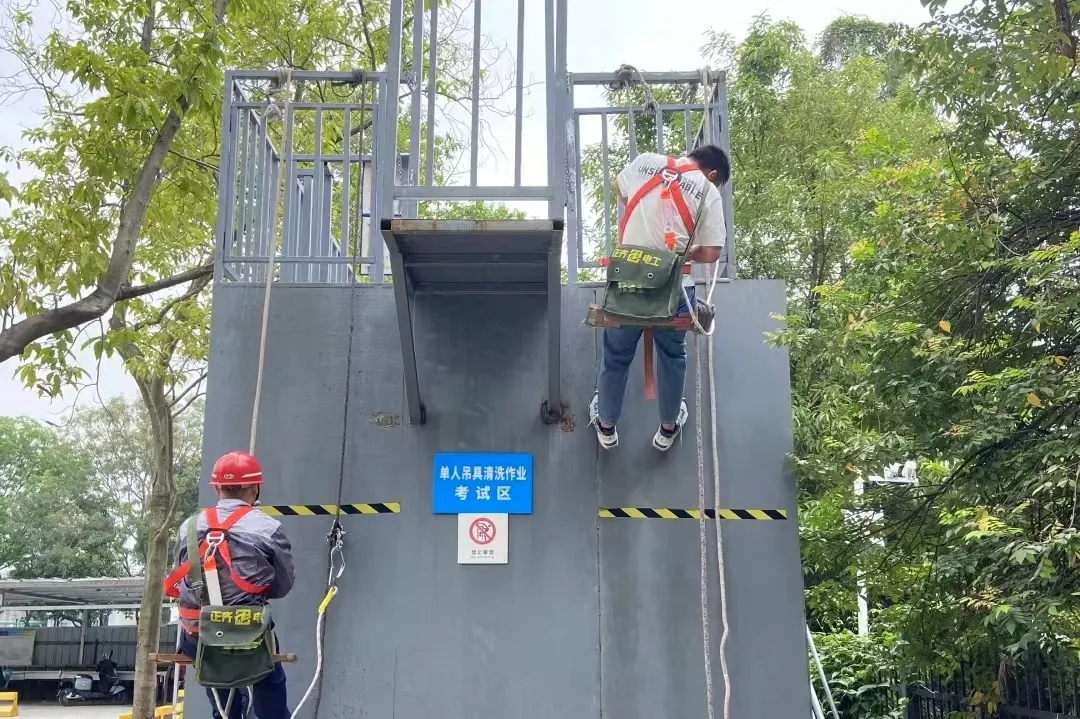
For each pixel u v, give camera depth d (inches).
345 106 205.5
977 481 230.1
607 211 196.7
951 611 246.2
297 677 174.6
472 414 186.1
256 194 209.0
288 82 198.8
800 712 172.4
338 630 175.9
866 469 233.8
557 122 172.4
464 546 179.6
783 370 188.9
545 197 170.2
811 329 230.8
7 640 1136.2
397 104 180.5
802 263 461.4
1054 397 208.7
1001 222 241.4
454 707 173.2
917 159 309.6
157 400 506.6
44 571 1403.8
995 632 230.2
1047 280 216.5
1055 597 202.7
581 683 174.4
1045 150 252.2
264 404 186.2
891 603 347.6
